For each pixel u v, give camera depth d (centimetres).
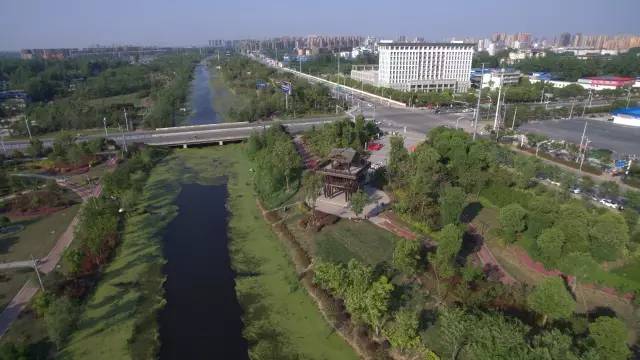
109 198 10744
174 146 16688
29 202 10788
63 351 6100
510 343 4612
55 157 13838
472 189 10912
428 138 14488
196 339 6412
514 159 11812
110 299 7300
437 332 6078
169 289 7650
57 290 7181
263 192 11625
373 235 9050
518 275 7450
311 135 16400
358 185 10744
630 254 7450
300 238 9162
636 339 5834
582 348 4859
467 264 7294
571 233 7169
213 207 11181
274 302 7231
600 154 13662
